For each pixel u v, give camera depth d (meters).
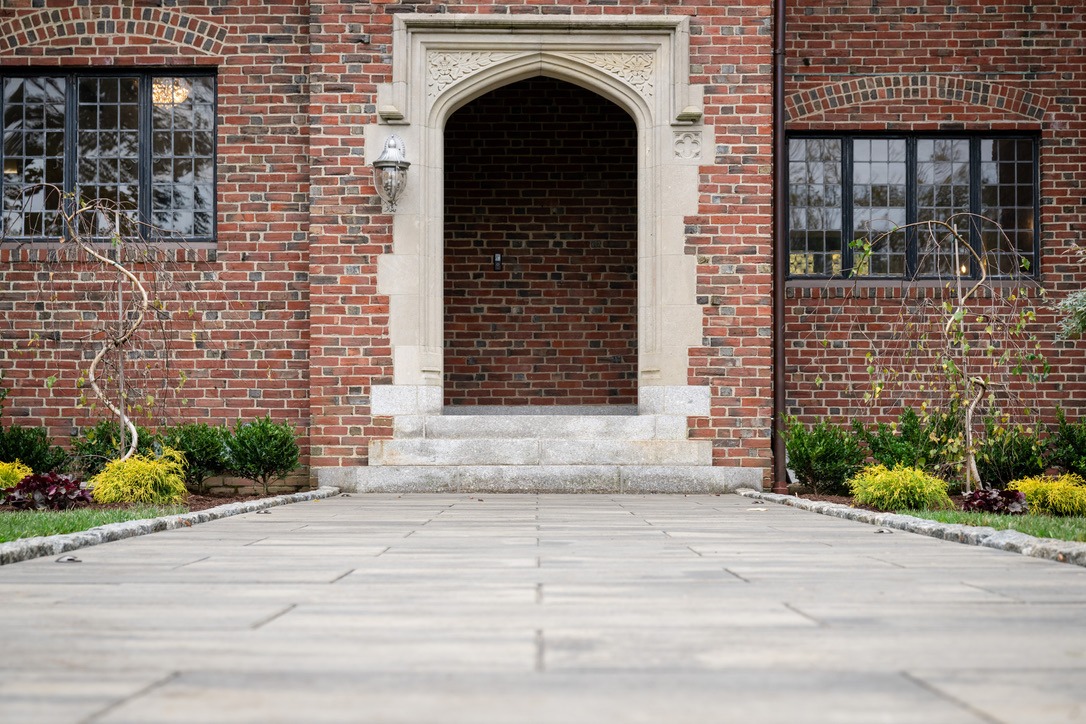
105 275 10.48
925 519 6.14
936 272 11.25
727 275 10.16
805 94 11.16
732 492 9.95
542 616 3.03
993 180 11.34
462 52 10.24
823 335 11.04
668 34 10.23
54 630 2.81
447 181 11.82
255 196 10.58
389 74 10.12
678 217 10.15
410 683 2.19
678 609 3.15
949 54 11.17
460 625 2.88
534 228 11.81
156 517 6.14
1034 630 2.82
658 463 10.00
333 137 10.10
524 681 2.21
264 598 3.37
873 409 10.98
